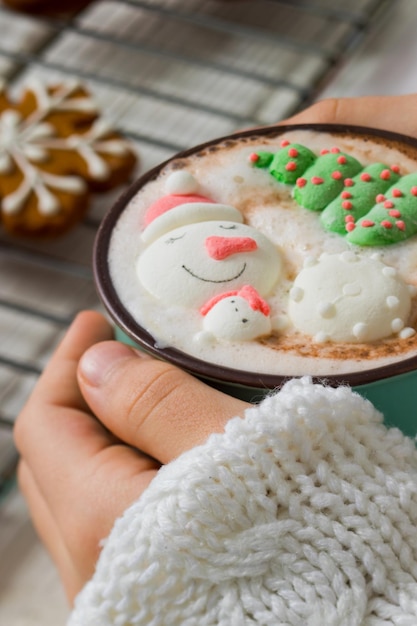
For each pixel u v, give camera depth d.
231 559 0.34
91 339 0.46
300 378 0.36
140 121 0.79
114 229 0.40
